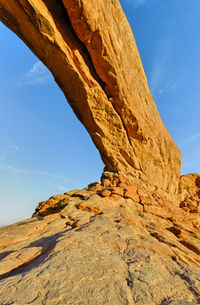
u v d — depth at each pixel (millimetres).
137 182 21172
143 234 10156
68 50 13516
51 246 6789
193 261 8242
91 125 19250
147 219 14539
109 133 19656
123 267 5961
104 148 19859
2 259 5828
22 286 4082
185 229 15281
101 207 12984
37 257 6254
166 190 27922
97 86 16391
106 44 13789
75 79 15008
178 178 32344
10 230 8781
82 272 4988
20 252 6438
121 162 21203
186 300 4801
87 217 11180
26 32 12195
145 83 22750
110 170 21828
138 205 16766
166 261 7289
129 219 11477
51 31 11609
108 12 13414
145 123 21719
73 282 4469
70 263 5336
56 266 5055
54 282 4344
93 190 16891
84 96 16359
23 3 10117
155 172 25453
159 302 4512
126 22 17297
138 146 21984
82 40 13328
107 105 17875
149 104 23125
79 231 8422
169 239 10445
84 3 10852
